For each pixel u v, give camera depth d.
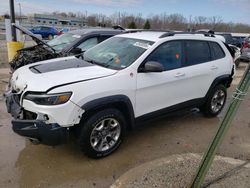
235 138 5.00
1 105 6.14
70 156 4.14
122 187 3.25
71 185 3.48
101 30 8.18
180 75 4.86
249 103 7.34
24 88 3.72
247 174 3.51
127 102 4.12
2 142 4.49
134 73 4.20
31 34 7.35
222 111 6.42
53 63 4.47
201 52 5.41
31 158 4.05
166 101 4.77
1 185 3.44
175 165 3.67
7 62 12.45
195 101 5.38
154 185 3.24
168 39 4.77
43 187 3.43
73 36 7.92
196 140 4.87
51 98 3.47
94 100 3.73
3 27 43.28
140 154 4.29
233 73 6.16
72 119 3.59
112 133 4.16
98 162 4.01
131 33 5.32
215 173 3.49
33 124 3.54
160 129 5.28
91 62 4.55
